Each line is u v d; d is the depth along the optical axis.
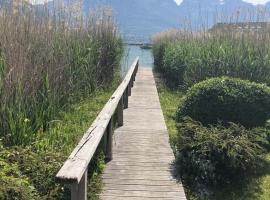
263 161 6.35
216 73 10.16
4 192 3.81
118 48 13.00
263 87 6.95
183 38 15.38
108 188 5.05
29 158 4.78
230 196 5.35
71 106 8.09
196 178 5.60
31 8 7.68
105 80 11.41
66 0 9.16
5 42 6.29
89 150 3.99
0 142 5.18
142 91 12.84
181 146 5.86
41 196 4.29
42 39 7.29
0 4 7.23
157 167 5.79
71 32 9.35
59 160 4.85
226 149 5.64
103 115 5.48
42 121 6.42
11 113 5.68
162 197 4.87
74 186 3.54
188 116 6.78
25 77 6.20
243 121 6.79
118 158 6.11
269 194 5.40
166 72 16.89
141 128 7.89
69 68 8.21
